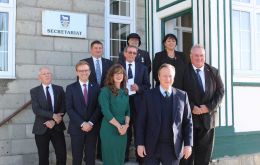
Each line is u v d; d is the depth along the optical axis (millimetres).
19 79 5855
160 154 3857
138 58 5578
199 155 4707
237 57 5707
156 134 3828
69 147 6113
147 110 3926
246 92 5656
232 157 5422
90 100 4730
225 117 5383
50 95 5039
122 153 4484
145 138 3932
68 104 4688
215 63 5316
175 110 3848
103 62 5328
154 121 3852
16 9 5895
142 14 7055
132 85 4938
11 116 5699
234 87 5535
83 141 4664
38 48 6012
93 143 4691
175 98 3893
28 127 5875
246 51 5824
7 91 5770
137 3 7031
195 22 5602
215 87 4668
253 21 5941
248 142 5605
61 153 5039
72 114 4633
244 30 5836
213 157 5258
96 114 4688
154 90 3961
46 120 4938
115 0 6914
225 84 5391
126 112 4586
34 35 5988
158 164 3904
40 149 4973
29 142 5879
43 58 6039
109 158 4438
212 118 4625
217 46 5344
